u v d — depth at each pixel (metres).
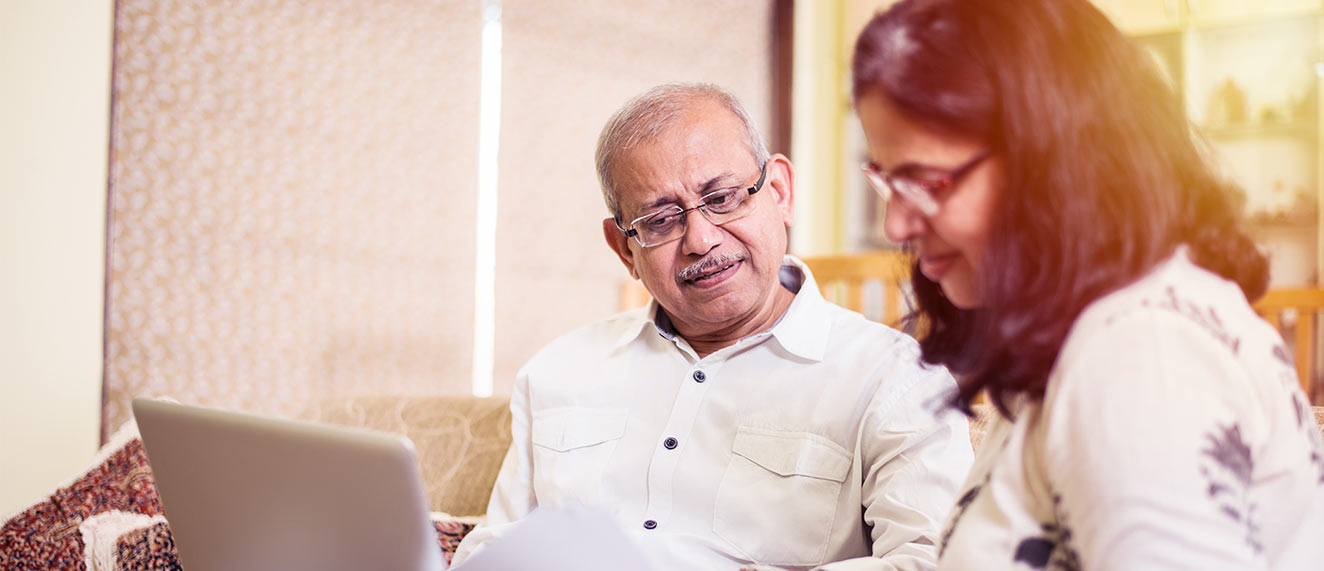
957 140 0.73
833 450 1.40
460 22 3.54
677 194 1.42
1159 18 4.52
